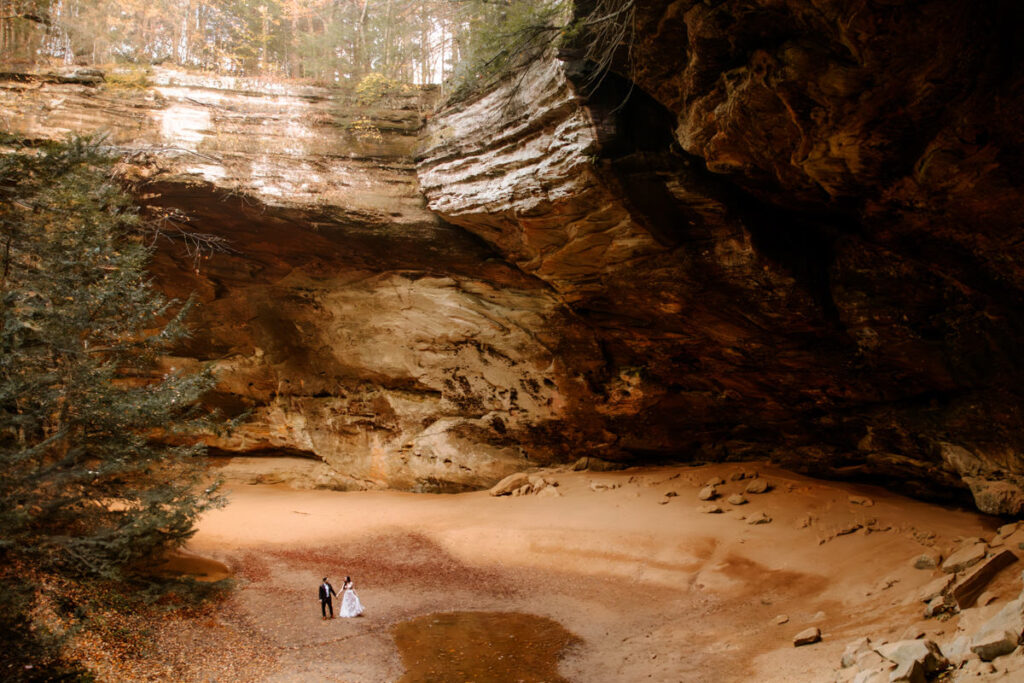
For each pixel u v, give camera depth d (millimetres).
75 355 14039
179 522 14914
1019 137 10641
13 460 11836
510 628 14828
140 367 16719
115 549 13539
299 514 23375
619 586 17188
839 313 18312
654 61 13742
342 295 27031
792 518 19453
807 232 17734
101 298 13883
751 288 18234
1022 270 13820
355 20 25547
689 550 18500
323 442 28609
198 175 22500
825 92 11180
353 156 23906
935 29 9617
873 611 13148
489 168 20453
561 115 17656
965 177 11844
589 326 23703
